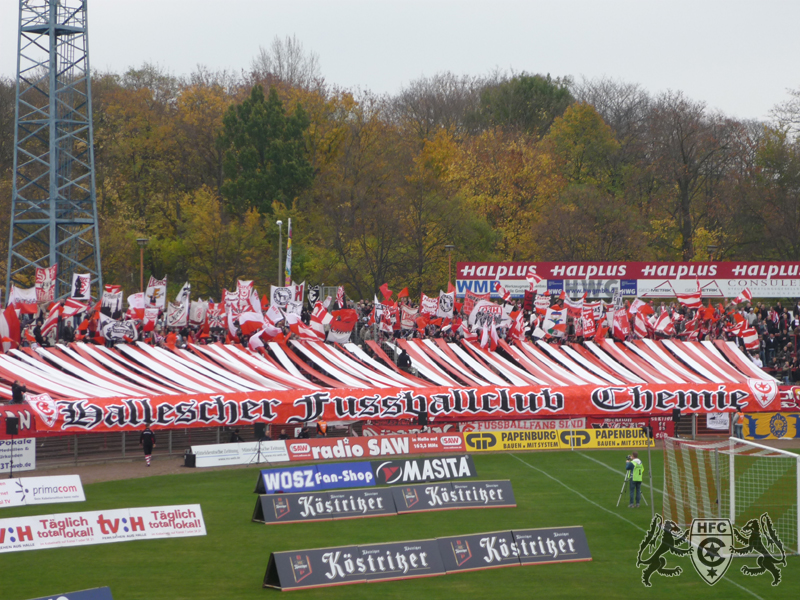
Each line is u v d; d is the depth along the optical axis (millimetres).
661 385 87875
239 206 150875
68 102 117000
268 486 60969
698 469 61375
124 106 171375
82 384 74375
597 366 92688
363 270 153000
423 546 44312
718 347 97938
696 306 104250
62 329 85250
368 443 77250
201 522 51438
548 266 117688
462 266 118125
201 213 143500
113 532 48875
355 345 92625
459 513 57938
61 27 101875
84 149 154250
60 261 116812
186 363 82500
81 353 80312
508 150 166875
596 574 44531
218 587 41188
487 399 83875
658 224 166000
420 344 92500
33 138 149375
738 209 168125
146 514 50031
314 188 159000
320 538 50781
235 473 70625
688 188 171375
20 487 56875
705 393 87875
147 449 73500
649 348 97312
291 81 195000
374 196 159625
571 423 87000
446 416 82750
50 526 47344
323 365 86812
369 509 56625
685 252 162875
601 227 156750
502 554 45781
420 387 82875
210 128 169625
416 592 40969
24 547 46469
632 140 193625
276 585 40938
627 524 55438
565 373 90438
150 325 86688
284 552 41438
